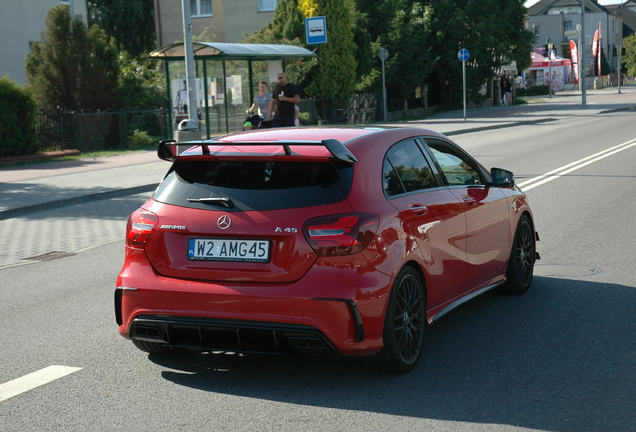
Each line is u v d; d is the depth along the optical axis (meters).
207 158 5.07
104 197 15.40
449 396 4.68
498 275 6.76
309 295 4.61
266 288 4.70
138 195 15.73
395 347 4.94
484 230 6.26
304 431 4.20
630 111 40.25
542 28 111.31
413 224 5.18
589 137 25.08
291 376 5.13
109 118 25.52
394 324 4.92
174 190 5.12
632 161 17.88
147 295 4.96
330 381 5.01
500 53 49.12
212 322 4.77
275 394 4.80
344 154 4.77
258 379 5.09
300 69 32.47
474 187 6.32
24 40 31.88
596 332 5.91
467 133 29.28
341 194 4.77
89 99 26.00
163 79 32.56
